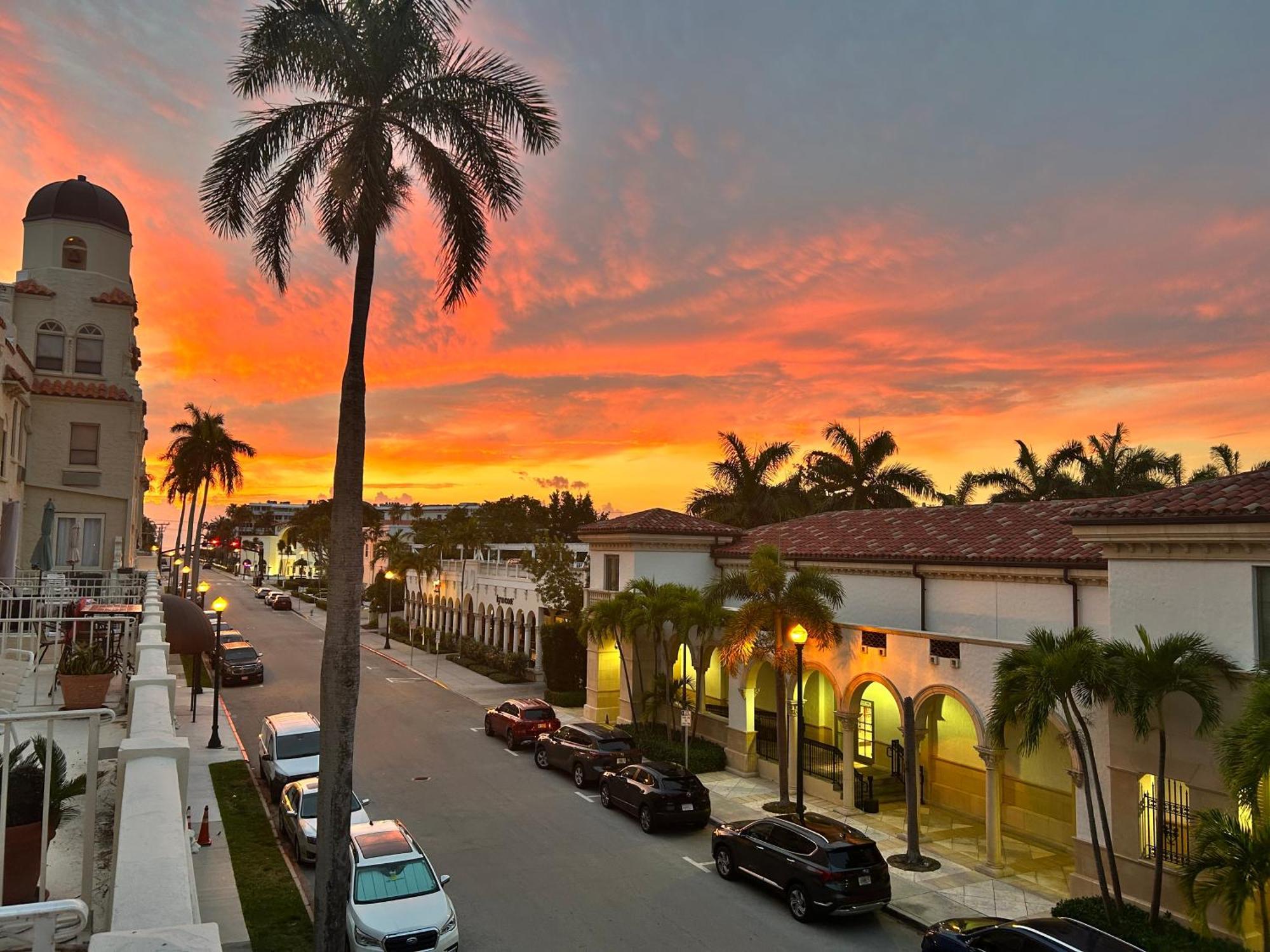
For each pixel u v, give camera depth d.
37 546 24.77
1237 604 13.05
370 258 14.20
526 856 17.56
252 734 27.95
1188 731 13.53
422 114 13.98
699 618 24.36
